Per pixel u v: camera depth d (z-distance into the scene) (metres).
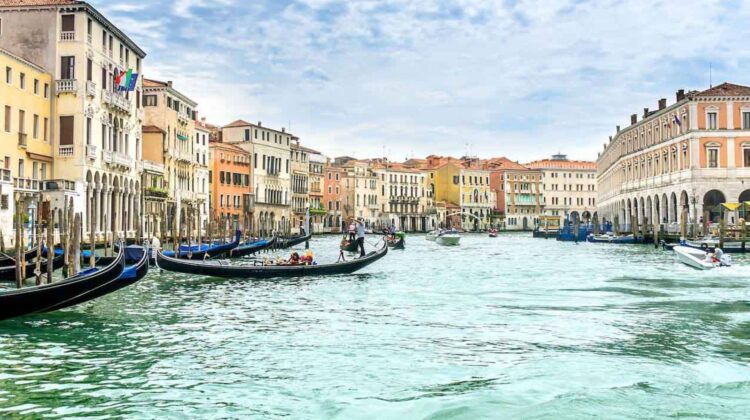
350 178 121.44
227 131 89.81
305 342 16.22
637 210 77.19
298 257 31.61
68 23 43.69
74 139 43.22
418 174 136.88
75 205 41.56
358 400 11.89
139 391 12.35
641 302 22.67
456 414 11.17
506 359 14.60
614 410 11.24
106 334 17.02
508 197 147.50
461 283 29.00
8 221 35.00
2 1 44.03
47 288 18.19
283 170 97.75
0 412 11.21
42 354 14.88
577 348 15.62
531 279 30.95
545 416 11.00
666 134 66.88
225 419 10.99
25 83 40.25
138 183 53.91
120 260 21.30
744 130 58.25
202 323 18.61
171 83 65.56
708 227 54.94
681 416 10.95
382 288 26.86
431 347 15.73
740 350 15.38
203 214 72.62
